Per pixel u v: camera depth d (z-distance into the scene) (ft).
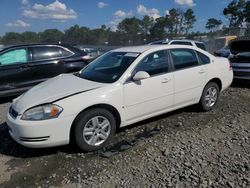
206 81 18.70
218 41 84.74
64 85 14.94
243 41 32.65
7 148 14.76
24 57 24.99
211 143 14.40
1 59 24.17
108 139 14.35
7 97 26.18
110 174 11.85
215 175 11.43
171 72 16.70
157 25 184.03
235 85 29.58
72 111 13.08
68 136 13.25
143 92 15.37
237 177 11.23
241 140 14.70
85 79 15.79
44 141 12.86
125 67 15.33
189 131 16.02
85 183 11.28
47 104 12.96
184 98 17.58
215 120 17.79
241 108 20.42
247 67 27.68
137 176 11.60
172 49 17.21
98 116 13.85
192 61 18.12
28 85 25.03
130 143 14.60
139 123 17.37
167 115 18.74
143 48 16.81
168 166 12.25
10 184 11.46
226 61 20.51
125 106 14.83
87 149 13.73
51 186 11.20
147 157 13.11
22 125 12.69
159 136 15.39
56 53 26.35
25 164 13.02
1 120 19.27
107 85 14.39
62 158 13.41
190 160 12.67
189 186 10.74
